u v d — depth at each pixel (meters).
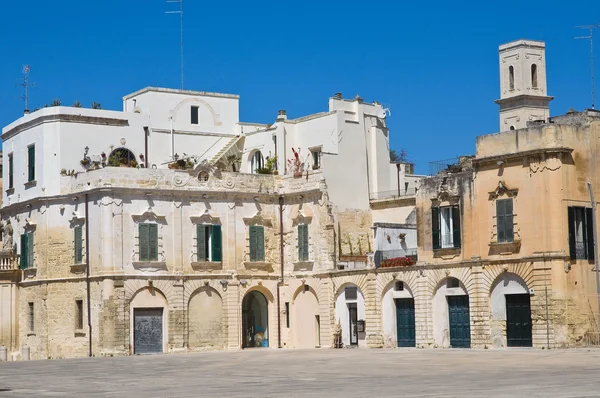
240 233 83.38
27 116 85.94
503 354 60.38
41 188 83.44
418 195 75.12
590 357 55.34
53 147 83.56
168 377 49.97
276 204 85.38
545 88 84.00
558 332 66.19
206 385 43.97
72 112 84.44
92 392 41.50
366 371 50.72
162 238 79.94
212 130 93.12
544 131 67.44
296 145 89.19
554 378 42.38
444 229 73.31
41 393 41.25
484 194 70.69
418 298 74.00
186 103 91.75
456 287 72.12
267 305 84.94
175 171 80.88
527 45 83.38
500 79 84.81
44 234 82.75
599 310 68.19
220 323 81.88
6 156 89.81
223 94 94.19
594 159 69.38
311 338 82.50
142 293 78.88
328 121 86.00
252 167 91.94
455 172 76.00
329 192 82.94
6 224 88.75
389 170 88.44
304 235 83.25
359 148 86.12
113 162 82.56
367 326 77.31
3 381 49.22
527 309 68.06
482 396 35.09
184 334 80.00
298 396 37.06
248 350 80.44
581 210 68.31
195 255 81.12
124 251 78.44
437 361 56.41
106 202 78.12
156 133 89.31
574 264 67.44
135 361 66.31
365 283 77.69
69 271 81.00
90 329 78.56
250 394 38.53
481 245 70.69
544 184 67.25
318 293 81.69
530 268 67.50
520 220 68.50
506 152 69.50
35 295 83.50
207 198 82.06
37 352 83.00
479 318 70.25
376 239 78.38
